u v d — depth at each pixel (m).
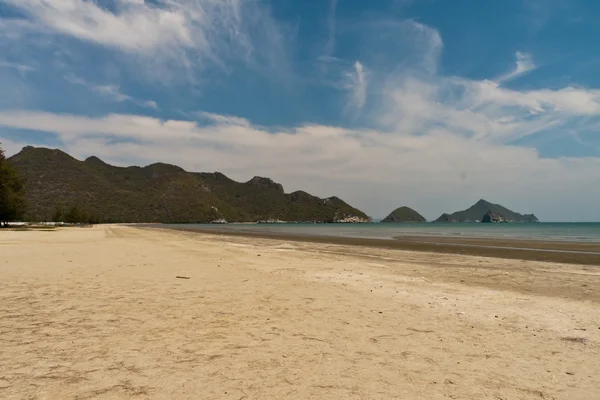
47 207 189.62
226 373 4.85
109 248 25.78
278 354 5.62
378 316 8.16
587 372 5.21
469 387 4.62
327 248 30.27
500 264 19.30
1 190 63.38
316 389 4.43
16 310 7.90
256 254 23.44
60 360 5.16
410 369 5.16
